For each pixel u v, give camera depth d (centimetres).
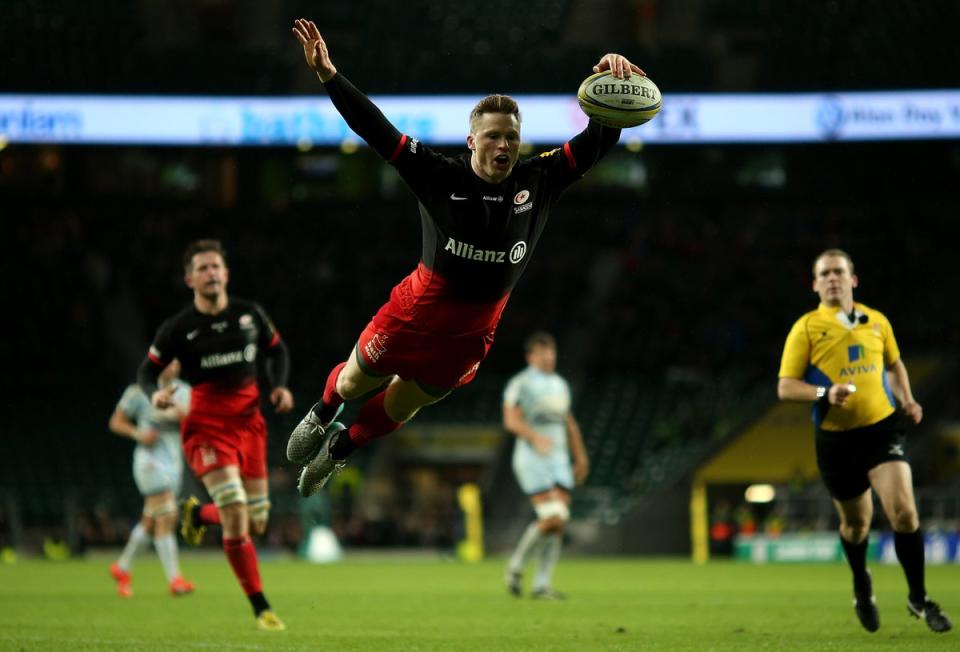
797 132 11219
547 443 4756
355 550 10175
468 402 12512
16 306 12988
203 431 3325
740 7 13100
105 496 11050
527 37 13412
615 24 13538
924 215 13538
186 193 13838
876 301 12888
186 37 13450
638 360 12506
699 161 13600
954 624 3216
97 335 12862
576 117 11194
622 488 10856
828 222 13600
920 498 8956
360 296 13450
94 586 5447
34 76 12356
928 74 12144
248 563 3219
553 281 13512
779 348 12425
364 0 13712
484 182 2228
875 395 3002
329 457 2531
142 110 11325
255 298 13412
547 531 4797
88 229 13738
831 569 7325
